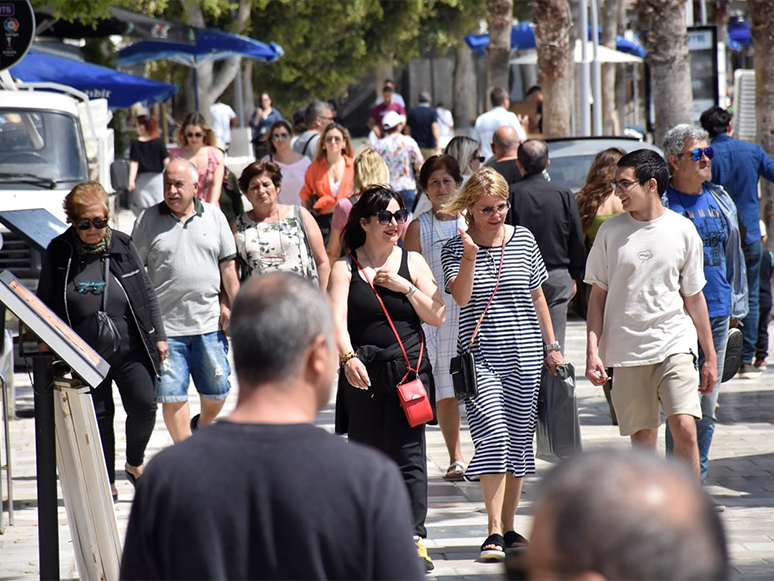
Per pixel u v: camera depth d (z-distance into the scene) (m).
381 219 22.14
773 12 49.97
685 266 23.50
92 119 52.53
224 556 9.54
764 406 37.41
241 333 10.23
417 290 22.17
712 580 5.98
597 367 23.64
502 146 36.50
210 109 125.25
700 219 25.50
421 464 22.12
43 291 25.45
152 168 66.31
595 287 24.09
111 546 18.22
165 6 103.06
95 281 25.36
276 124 47.88
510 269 23.31
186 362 28.06
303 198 44.97
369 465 9.79
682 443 23.06
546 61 83.00
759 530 24.39
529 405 23.25
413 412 21.58
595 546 6.07
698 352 25.16
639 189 23.16
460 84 182.38
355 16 148.25
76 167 48.66
